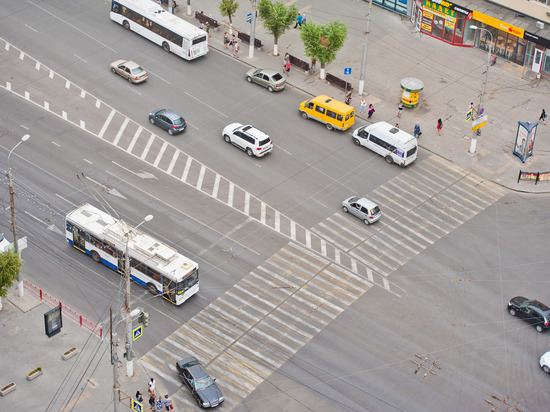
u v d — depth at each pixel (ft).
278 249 223.10
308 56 289.74
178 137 260.21
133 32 305.32
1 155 245.45
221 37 308.60
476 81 291.58
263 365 192.85
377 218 232.32
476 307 210.18
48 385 185.47
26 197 232.32
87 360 191.52
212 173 247.09
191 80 285.23
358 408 184.44
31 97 270.46
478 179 251.80
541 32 285.64
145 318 177.68
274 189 242.78
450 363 195.62
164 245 206.80
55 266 214.07
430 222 235.20
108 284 210.59
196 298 207.92
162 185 240.94
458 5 299.58
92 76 282.15
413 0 315.17
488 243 229.04
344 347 198.08
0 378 185.78
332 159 255.70
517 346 200.44
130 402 181.06
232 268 216.54
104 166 245.65
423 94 284.61
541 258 224.74
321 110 265.34
